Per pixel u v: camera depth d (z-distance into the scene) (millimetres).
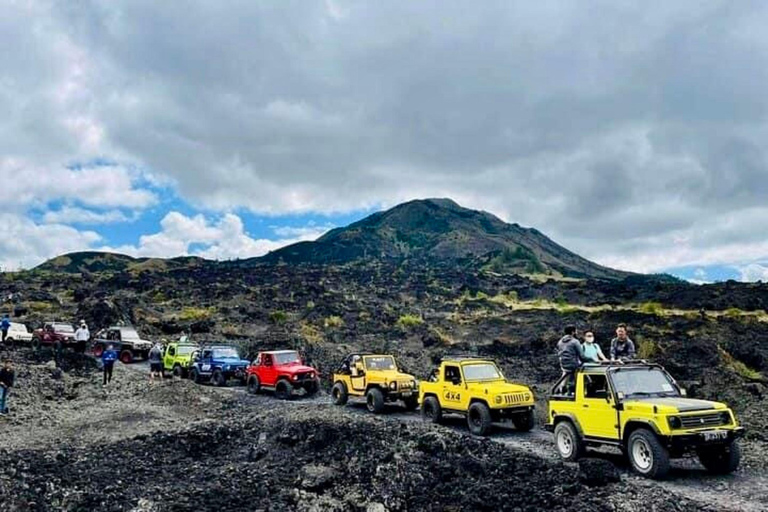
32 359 33812
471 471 13375
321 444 16094
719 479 12109
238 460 16422
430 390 19422
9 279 85625
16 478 14398
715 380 28328
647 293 66438
